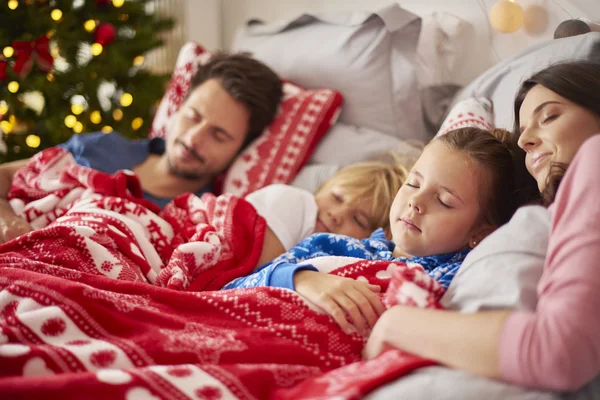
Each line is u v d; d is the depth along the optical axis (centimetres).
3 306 84
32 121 214
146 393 67
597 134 76
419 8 179
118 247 113
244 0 238
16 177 147
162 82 233
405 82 164
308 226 130
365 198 131
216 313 88
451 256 98
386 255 108
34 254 104
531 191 97
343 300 87
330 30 178
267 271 100
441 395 63
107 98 232
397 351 74
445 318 70
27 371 71
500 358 64
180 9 246
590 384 68
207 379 70
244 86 159
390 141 161
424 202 94
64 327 80
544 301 65
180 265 110
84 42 217
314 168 160
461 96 148
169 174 163
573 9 138
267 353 80
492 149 96
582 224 66
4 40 201
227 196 129
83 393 65
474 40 165
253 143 167
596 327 61
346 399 63
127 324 81
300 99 169
